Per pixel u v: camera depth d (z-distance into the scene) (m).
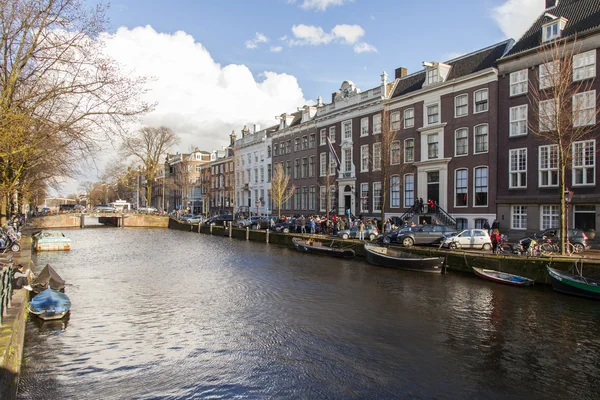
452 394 8.67
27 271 15.75
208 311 14.67
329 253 28.77
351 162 42.81
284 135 56.53
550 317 13.60
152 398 8.54
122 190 114.00
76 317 13.93
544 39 26.84
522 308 14.62
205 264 25.61
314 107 51.91
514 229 28.16
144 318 13.84
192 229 56.88
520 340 11.64
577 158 24.62
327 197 41.84
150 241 42.06
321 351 10.91
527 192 27.39
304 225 37.03
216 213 78.69
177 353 10.82
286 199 50.19
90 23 13.35
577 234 22.12
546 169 26.38
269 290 17.88
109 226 68.94
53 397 8.55
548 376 9.48
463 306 14.98
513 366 9.99
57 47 13.30
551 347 11.13
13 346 8.16
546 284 17.55
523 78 27.83
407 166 36.03
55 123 13.70
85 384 9.11
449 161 32.47
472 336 11.96
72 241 42.25
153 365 10.09
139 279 20.73
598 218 23.75
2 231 24.72
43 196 53.94
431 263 21.31
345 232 31.45
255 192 64.69
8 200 30.67
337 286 18.52
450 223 31.72
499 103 29.23
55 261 27.47
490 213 29.48
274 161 58.94
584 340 11.61
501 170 29.00
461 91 31.84
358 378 9.37
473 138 30.89
